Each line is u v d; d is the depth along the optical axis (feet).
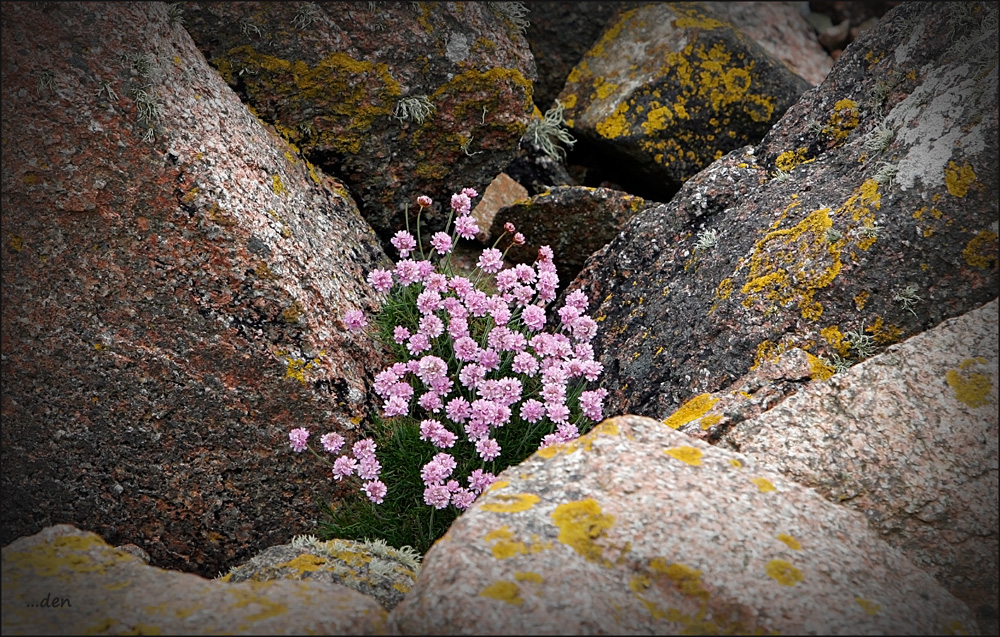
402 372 5.38
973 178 5.20
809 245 5.35
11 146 5.13
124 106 5.18
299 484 5.31
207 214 5.23
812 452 4.92
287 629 4.50
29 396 5.19
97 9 5.21
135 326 5.21
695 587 4.57
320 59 5.74
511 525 4.65
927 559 4.76
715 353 5.37
